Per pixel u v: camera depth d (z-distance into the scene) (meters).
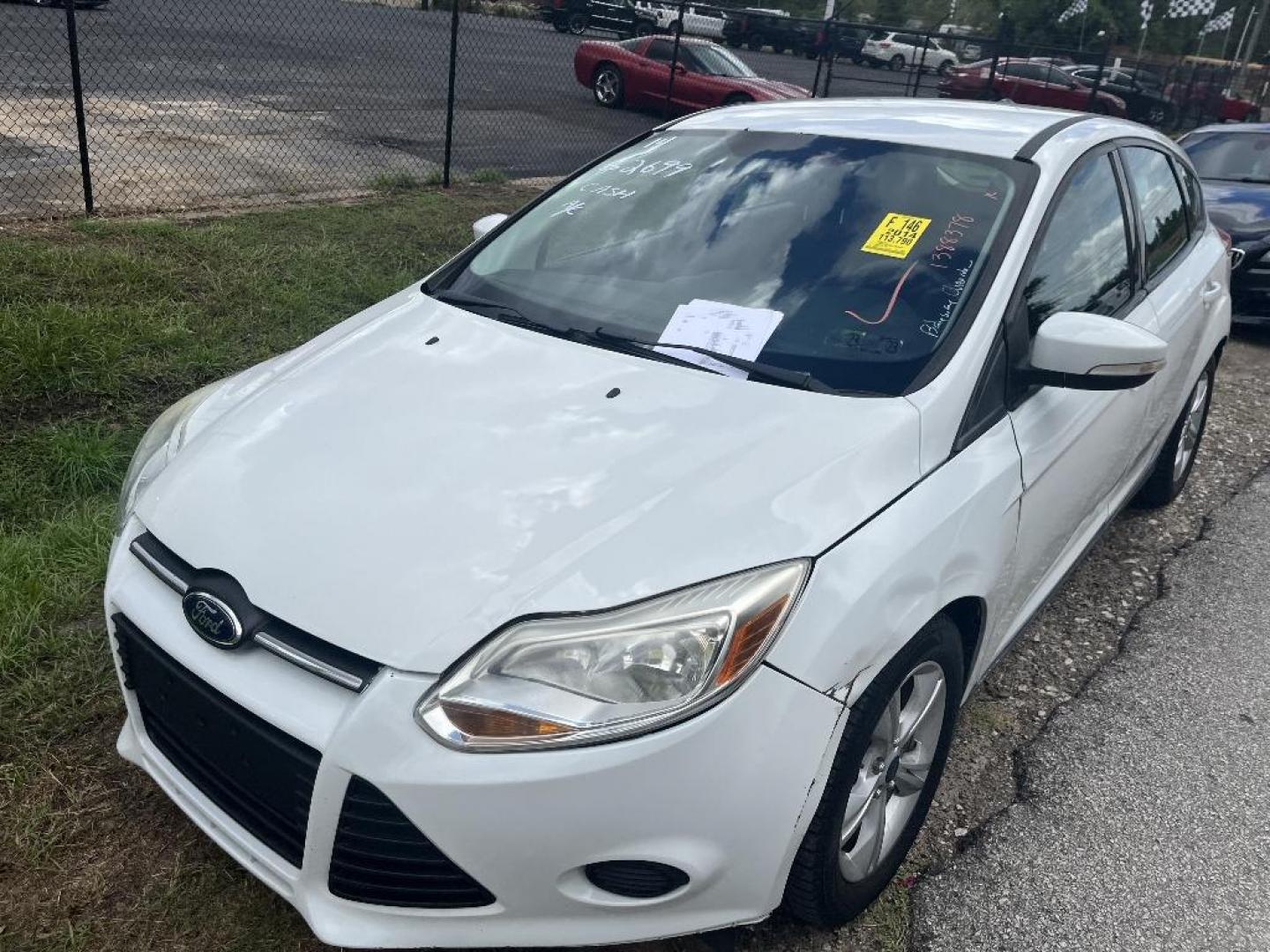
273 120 11.66
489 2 26.98
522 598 1.88
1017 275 2.67
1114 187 3.39
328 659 1.89
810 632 1.96
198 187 8.20
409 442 2.26
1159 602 4.04
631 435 2.25
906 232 2.78
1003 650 2.96
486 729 1.80
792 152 3.14
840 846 2.20
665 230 3.02
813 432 2.26
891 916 2.46
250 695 1.93
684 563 1.94
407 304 3.02
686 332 2.63
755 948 2.33
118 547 2.29
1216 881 2.64
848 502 2.14
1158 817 2.86
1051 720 3.27
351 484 2.15
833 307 2.64
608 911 1.94
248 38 19.06
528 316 2.82
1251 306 7.66
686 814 1.87
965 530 2.33
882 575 2.08
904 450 2.29
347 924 1.95
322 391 2.52
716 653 1.87
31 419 4.21
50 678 2.89
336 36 20.78
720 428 2.26
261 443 2.33
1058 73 19.95
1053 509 2.87
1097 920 2.50
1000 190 2.86
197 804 2.16
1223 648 3.74
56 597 3.21
